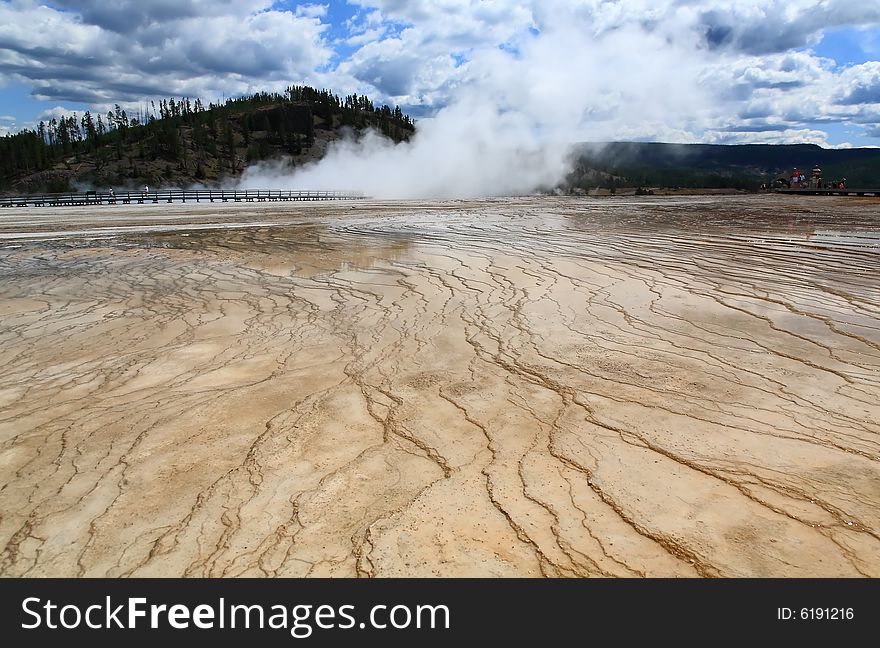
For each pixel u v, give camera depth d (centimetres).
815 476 394
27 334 790
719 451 432
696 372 600
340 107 13525
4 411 529
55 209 3469
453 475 405
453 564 317
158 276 1216
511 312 871
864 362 621
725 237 1809
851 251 1456
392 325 809
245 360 667
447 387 572
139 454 441
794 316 823
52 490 393
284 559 322
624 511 360
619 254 1462
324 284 1110
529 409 515
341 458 432
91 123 10588
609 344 704
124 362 666
